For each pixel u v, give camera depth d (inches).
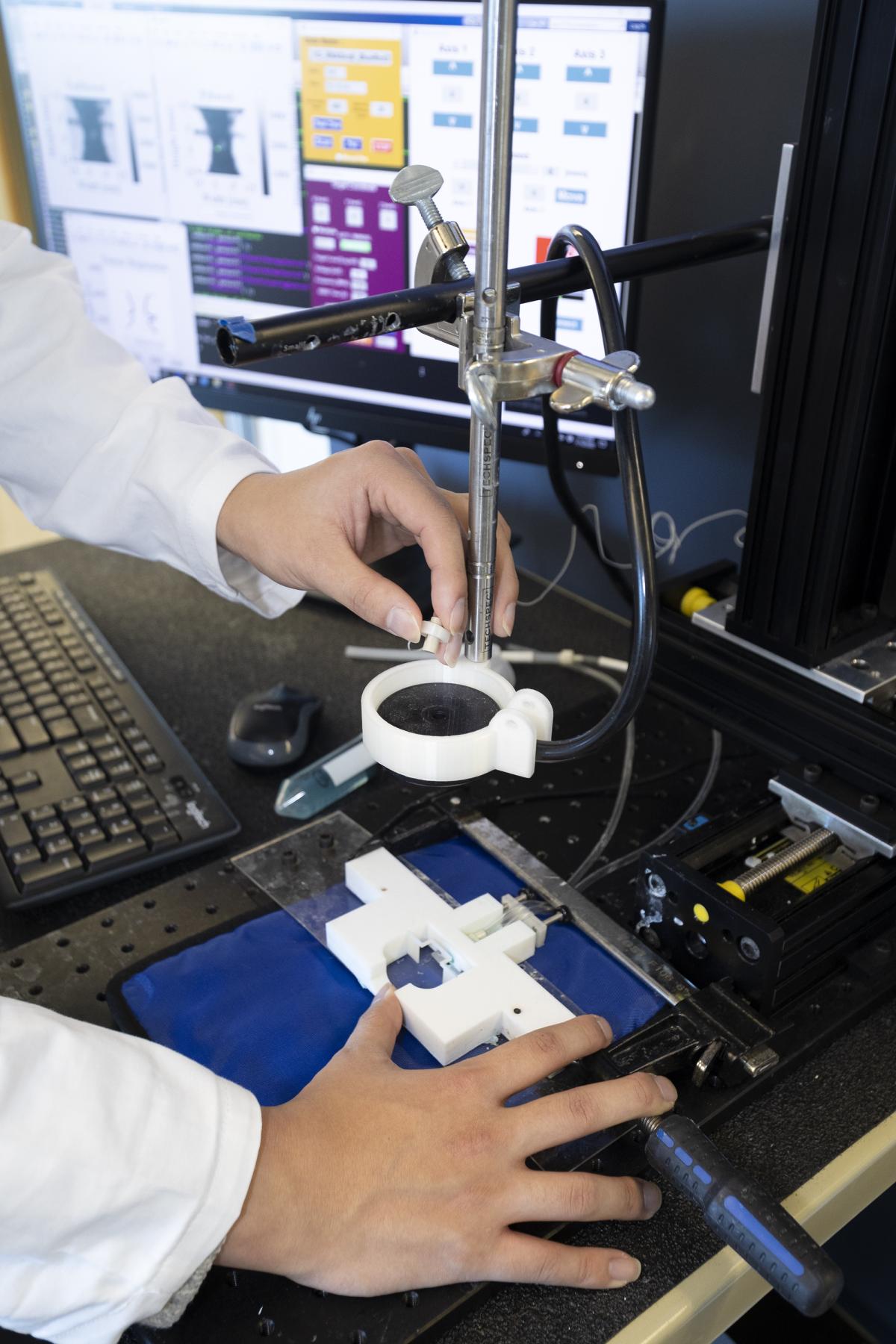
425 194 19.8
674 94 34.9
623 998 23.4
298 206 39.1
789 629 28.5
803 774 27.3
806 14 31.1
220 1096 18.5
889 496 27.6
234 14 36.9
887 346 25.0
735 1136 21.5
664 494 40.0
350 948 23.6
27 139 42.6
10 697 34.4
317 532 24.9
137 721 33.7
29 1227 16.6
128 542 30.9
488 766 19.5
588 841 28.8
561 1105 19.7
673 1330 18.4
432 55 34.8
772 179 33.5
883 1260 33.3
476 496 18.7
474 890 26.3
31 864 28.5
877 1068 23.0
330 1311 18.2
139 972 24.1
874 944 25.2
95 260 43.8
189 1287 18.0
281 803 31.2
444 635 20.4
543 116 34.1
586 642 40.1
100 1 38.5
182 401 30.2
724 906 23.0
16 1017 17.7
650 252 24.5
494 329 17.3
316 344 17.9
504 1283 19.0
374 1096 19.6
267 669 38.4
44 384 29.8
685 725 33.5
